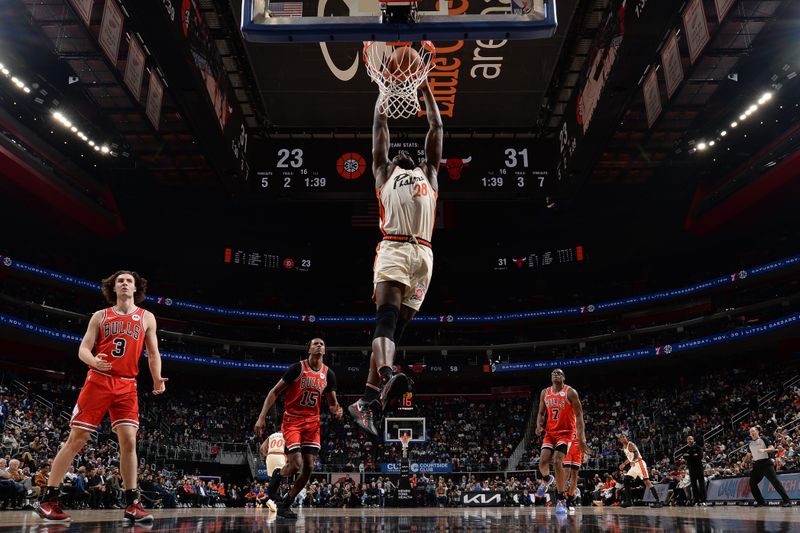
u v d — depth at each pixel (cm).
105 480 1770
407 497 2781
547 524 446
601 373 3941
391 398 345
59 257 3616
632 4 1631
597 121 1925
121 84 1939
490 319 4153
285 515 724
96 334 489
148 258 3956
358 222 3434
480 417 3831
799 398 2480
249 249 4188
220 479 3119
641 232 3897
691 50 1844
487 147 2217
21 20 2039
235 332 4128
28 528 365
